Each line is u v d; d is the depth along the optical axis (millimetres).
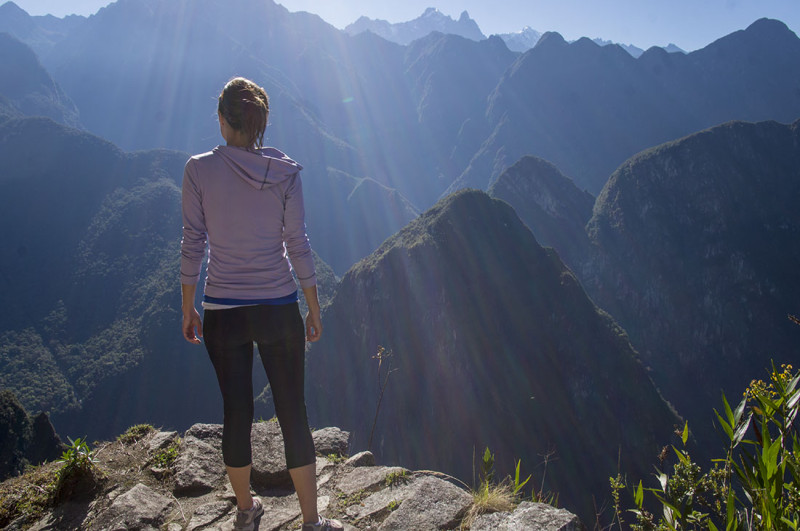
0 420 23156
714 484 2639
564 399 76438
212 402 110500
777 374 2488
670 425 75875
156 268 151625
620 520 2809
